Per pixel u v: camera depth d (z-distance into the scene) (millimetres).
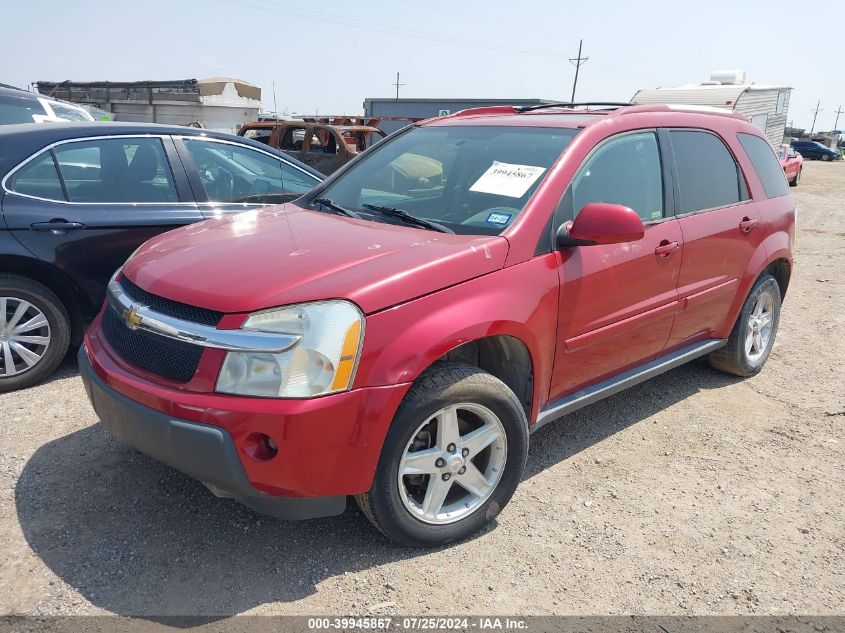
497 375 3193
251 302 2492
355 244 2934
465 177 3510
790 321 6586
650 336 3832
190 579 2668
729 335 4699
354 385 2498
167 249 3129
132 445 2707
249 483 2459
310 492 2525
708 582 2814
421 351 2609
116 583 2625
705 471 3689
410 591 2664
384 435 2582
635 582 2791
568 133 3508
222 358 2457
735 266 4379
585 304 3301
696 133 4230
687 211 4008
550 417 3344
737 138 4590
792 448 3990
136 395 2600
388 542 2953
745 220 4414
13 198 4090
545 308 3072
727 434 4129
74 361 4727
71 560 2736
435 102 19984
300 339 2445
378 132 12805
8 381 4172
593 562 2900
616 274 3436
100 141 4500
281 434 2404
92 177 4445
